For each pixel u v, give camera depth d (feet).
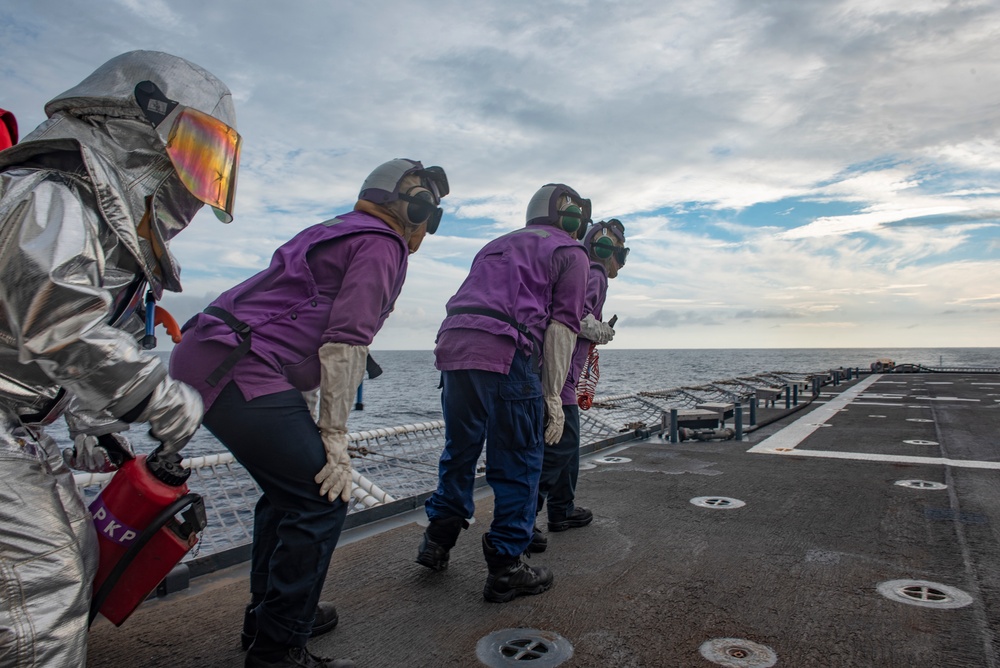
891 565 10.34
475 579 10.02
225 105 5.61
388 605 9.02
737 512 13.69
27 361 4.29
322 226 7.20
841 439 23.93
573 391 12.05
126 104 5.01
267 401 6.38
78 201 4.57
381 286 6.74
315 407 7.61
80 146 4.64
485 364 9.16
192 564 9.87
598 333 12.25
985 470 17.60
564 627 8.27
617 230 13.60
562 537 12.11
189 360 6.45
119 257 5.00
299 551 6.62
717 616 8.50
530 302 9.52
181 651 7.60
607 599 9.14
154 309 5.74
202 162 5.27
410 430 17.62
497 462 9.22
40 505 4.63
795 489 15.71
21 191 4.36
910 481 16.37
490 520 13.39
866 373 77.15
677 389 32.81
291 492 6.61
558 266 9.87
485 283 9.91
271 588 6.72
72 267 4.31
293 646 6.75
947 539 11.60
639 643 7.78
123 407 4.73
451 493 10.07
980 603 8.79
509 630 8.20
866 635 7.88
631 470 18.38
